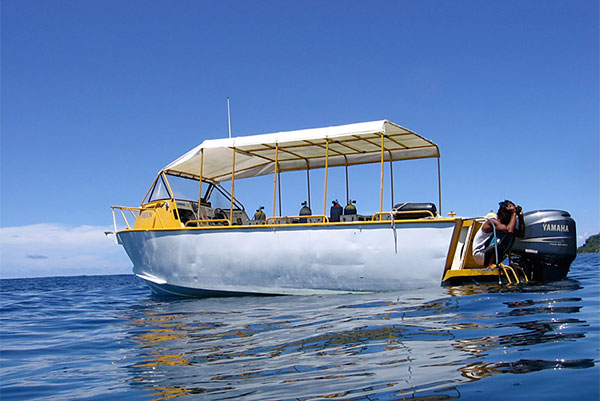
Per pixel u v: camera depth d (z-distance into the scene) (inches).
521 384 118.6
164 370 167.0
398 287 340.8
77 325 305.3
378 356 157.9
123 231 434.3
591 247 2524.6
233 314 291.7
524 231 337.4
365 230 346.0
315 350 175.2
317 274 355.6
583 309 216.5
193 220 410.3
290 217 369.4
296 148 423.5
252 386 136.3
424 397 114.5
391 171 448.5
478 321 203.5
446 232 331.3
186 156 407.2
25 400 143.7
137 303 419.2
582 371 125.3
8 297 604.4
